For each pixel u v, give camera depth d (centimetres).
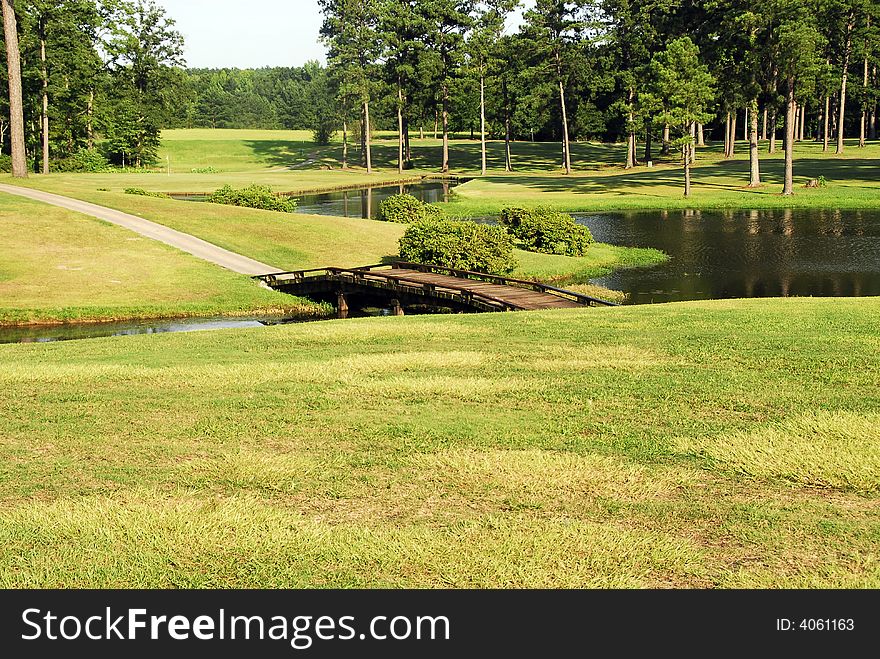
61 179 6812
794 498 616
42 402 964
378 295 2552
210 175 8681
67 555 543
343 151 11175
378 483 662
